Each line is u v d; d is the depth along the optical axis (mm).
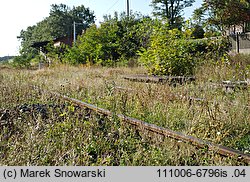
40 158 3645
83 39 27750
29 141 3924
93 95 8188
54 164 3615
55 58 30062
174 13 58469
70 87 9477
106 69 19156
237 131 4785
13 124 5102
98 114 5910
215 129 4629
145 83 9680
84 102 6844
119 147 4168
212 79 10055
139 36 22812
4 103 6969
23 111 6363
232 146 4352
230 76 10336
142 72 15664
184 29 13016
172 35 12469
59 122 5086
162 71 12312
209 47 14508
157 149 4004
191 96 7066
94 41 26219
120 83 10539
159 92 7008
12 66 33156
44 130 4691
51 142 4203
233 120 5098
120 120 5121
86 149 4027
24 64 33312
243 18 30141
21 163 3469
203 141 3883
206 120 4883
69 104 6953
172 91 7465
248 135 4801
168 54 12141
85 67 22016
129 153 4082
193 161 3695
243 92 7383
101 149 4207
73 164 3498
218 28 17000
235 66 11289
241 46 25609
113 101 6484
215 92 7836
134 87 8531
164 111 5727
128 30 27250
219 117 5082
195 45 14023
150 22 16750
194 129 4719
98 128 5008
